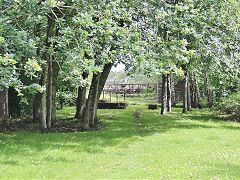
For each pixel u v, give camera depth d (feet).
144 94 183.93
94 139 35.01
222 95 71.10
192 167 19.02
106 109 93.30
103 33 25.63
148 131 42.73
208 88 92.12
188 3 38.60
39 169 20.02
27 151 26.53
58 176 18.06
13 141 32.22
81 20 23.41
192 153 24.79
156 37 35.06
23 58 27.86
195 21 41.14
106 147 30.04
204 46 44.70
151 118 61.82
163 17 34.91
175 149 27.66
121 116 67.51
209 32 45.65
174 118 61.57
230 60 47.14
